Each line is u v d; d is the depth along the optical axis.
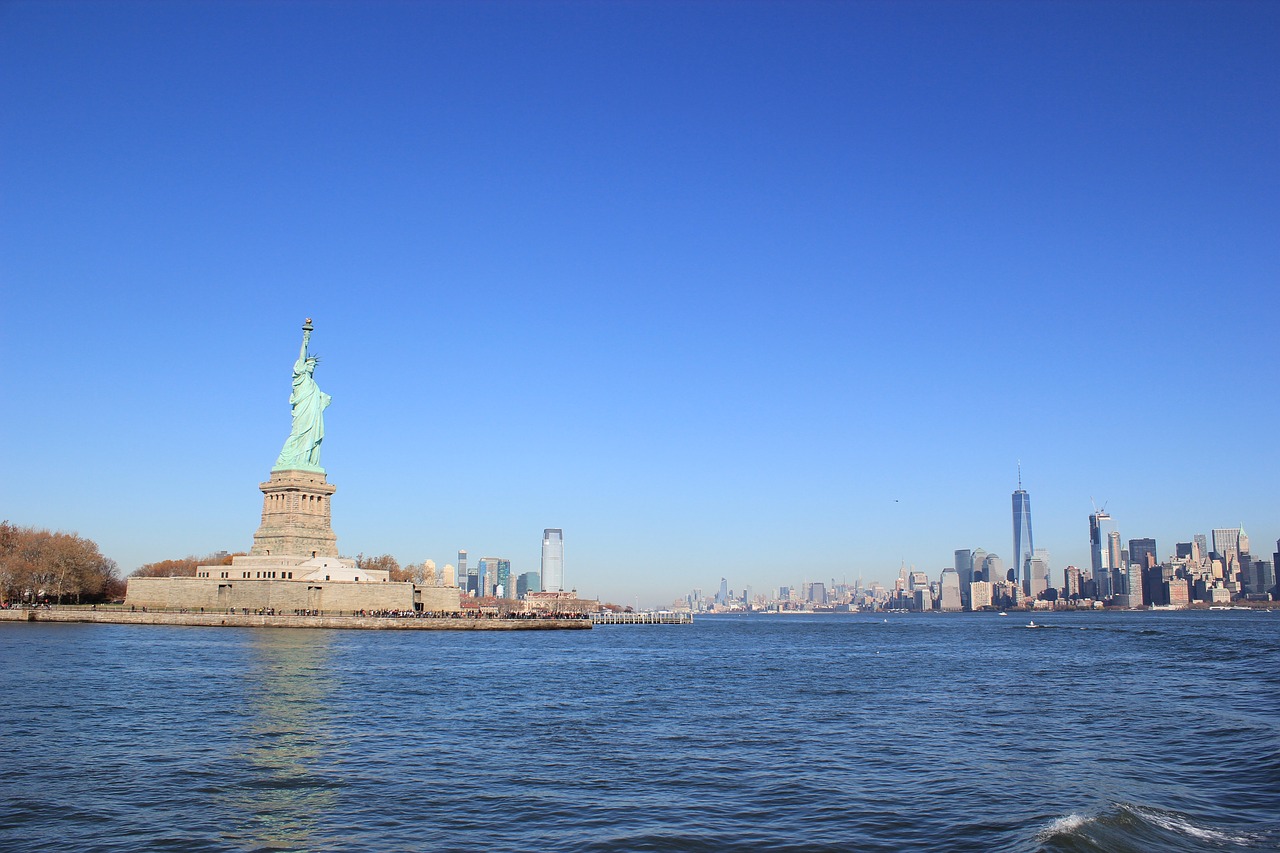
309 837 47.69
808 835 48.53
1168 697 104.38
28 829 48.38
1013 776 61.56
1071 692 110.44
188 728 78.12
